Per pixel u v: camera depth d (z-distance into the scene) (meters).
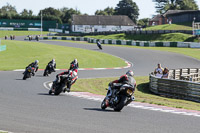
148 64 68.06
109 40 130.62
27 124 14.75
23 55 84.31
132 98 19.34
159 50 95.56
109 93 19.77
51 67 44.53
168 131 14.49
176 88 34.19
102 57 80.81
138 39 145.25
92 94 28.72
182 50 95.25
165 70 41.69
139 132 14.04
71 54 86.38
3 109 18.28
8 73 46.91
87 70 56.69
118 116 17.70
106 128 14.54
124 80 19.25
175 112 20.17
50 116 16.78
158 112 19.84
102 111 19.17
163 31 139.88
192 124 16.41
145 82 44.53
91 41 140.75
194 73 50.19
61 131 13.70
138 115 18.38
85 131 13.85
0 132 12.94
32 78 40.66
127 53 89.50
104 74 50.62
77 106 20.73
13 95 24.86
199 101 31.39
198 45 102.94
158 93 36.56
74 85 36.28
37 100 22.61
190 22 182.38
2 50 95.50
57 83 26.02
